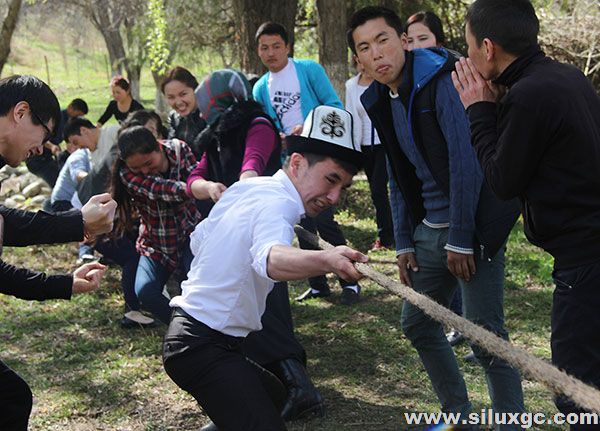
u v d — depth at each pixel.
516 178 2.74
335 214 8.70
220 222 2.91
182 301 2.98
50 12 24.58
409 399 4.44
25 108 2.81
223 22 14.62
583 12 10.31
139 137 4.88
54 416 4.43
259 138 4.48
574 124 2.64
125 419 4.39
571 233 2.71
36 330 5.88
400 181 3.71
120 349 5.43
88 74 36.56
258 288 2.90
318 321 5.76
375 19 3.52
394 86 3.57
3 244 3.01
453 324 2.08
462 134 3.36
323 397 4.50
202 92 4.62
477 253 3.49
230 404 2.80
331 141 2.86
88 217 3.08
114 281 6.94
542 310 5.76
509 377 3.49
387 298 6.18
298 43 14.53
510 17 2.80
